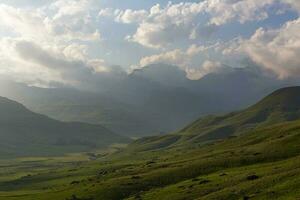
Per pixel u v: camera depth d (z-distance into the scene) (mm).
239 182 88250
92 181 145125
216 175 106000
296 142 128750
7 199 131500
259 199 69688
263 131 183125
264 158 120000
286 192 69312
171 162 150000
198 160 136000
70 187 139875
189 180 107750
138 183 117062
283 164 99750
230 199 76500
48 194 128875
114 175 144375
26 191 160875
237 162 121188
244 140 178500
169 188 102125
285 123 190250
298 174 78875
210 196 81312
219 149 173625
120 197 108312
